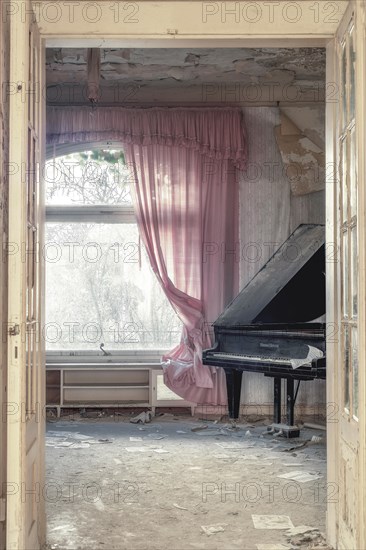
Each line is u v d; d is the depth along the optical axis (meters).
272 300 7.65
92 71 6.59
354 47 3.54
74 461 6.22
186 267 8.59
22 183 3.23
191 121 8.53
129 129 8.47
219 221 8.61
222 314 8.01
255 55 7.45
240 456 6.45
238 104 8.63
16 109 3.23
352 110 3.65
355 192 3.57
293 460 6.29
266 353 7.34
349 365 3.68
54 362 8.77
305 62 7.67
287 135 8.55
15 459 3.18
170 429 7.79
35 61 3.86
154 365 8.54
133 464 6.12
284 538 4.17
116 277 8.87
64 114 8.45
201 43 4.20
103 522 4.48
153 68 7.86
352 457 3.54
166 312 8.89
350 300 3.67
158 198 8.59
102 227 8.86
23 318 3.24
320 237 7.79
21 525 3.17
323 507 4.82
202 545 4.04
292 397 7.39
